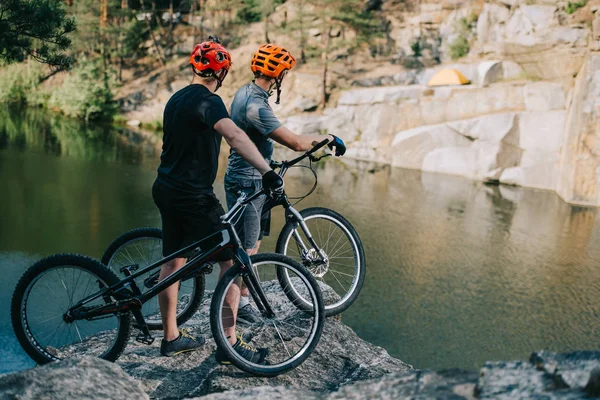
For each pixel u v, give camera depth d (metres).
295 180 30.61
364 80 41.34
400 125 34.94
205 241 3.26
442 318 15.61
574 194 26.92
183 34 55.47
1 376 2.43
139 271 3.30
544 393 1.84
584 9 31.69
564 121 29.34
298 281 3.86
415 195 28.31
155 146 39.41
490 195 28.39
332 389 3.36
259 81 3.71
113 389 2.45
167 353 3.50
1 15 12.12
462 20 42.03
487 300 16.80
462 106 32.91
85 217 23.22
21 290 3.26
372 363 3.62
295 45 48.28
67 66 13.01
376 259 19.86
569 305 16.50
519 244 21.61
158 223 23.06
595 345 14.20
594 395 1.79
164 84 51.16
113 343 3.33
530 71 32.31
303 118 38.38
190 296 4.02
